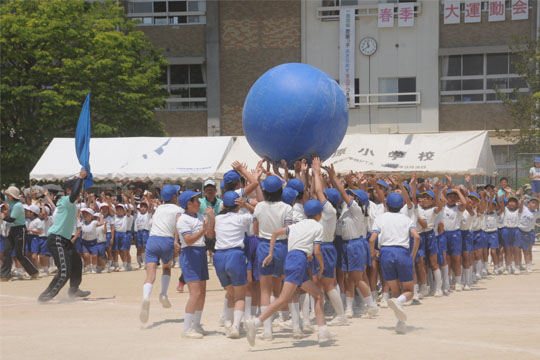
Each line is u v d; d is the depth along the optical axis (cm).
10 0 3128
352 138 2188
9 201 1644
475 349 692
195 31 3878
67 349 747
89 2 3447
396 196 888
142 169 2192
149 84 3422
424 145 2111
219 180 2172
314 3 3788
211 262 2064
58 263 1223
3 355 718
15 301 1252
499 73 3659
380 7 3716
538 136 3222
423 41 3709
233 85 3872
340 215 940
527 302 1125
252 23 3850
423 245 1205
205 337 812
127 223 1908
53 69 3011
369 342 745
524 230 1661
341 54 3741
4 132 3059
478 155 2033
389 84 3741
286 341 771
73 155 2308
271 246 776
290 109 993
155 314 1038
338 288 952
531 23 3622
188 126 3900
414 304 1116
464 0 3675
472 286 1396
